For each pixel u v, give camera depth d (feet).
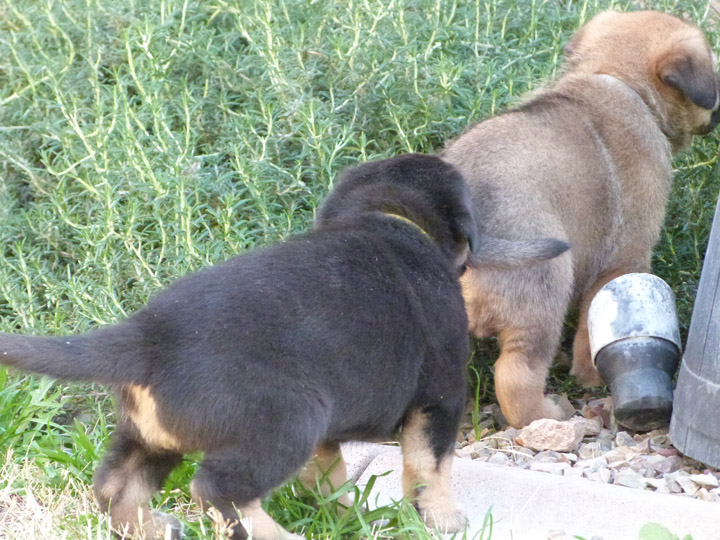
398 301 12.03
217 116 20.38
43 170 19.38
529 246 14.05
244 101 20.88
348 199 13.47
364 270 11.96
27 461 13.92
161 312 11.16
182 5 21.48
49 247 18.74
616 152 17.61
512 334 16.28
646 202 17.88
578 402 18.26
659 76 18.17
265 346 10.87
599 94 17.92
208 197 18.40
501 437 16.22
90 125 19.11
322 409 11.12
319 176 18.80
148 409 11.02
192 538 12.50
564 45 20.03
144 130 18.40
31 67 20.21
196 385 10.69
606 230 17.65
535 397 16.38
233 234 17.69
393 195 13.34
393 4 19.94
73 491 13.61
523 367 16.31
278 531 11.28
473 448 15.92
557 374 19.33
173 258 17.48
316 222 13.82
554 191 16.63
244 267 11.54
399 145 19.58
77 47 21.59
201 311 11.01
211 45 20.80
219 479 10.74
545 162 16.66
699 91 17.70
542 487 13.43
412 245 12.72
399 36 19.84
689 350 14.53
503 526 13.03
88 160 18.65
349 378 11.40
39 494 13.46
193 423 10.75
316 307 11.32
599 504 12.99
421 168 13.83
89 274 17.81
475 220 13.61
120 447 11.87
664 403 15.38
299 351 11.03
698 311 14.37
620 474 14.52
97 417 16.30
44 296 17.62
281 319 11.07
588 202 17.17
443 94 18.92
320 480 13.08
